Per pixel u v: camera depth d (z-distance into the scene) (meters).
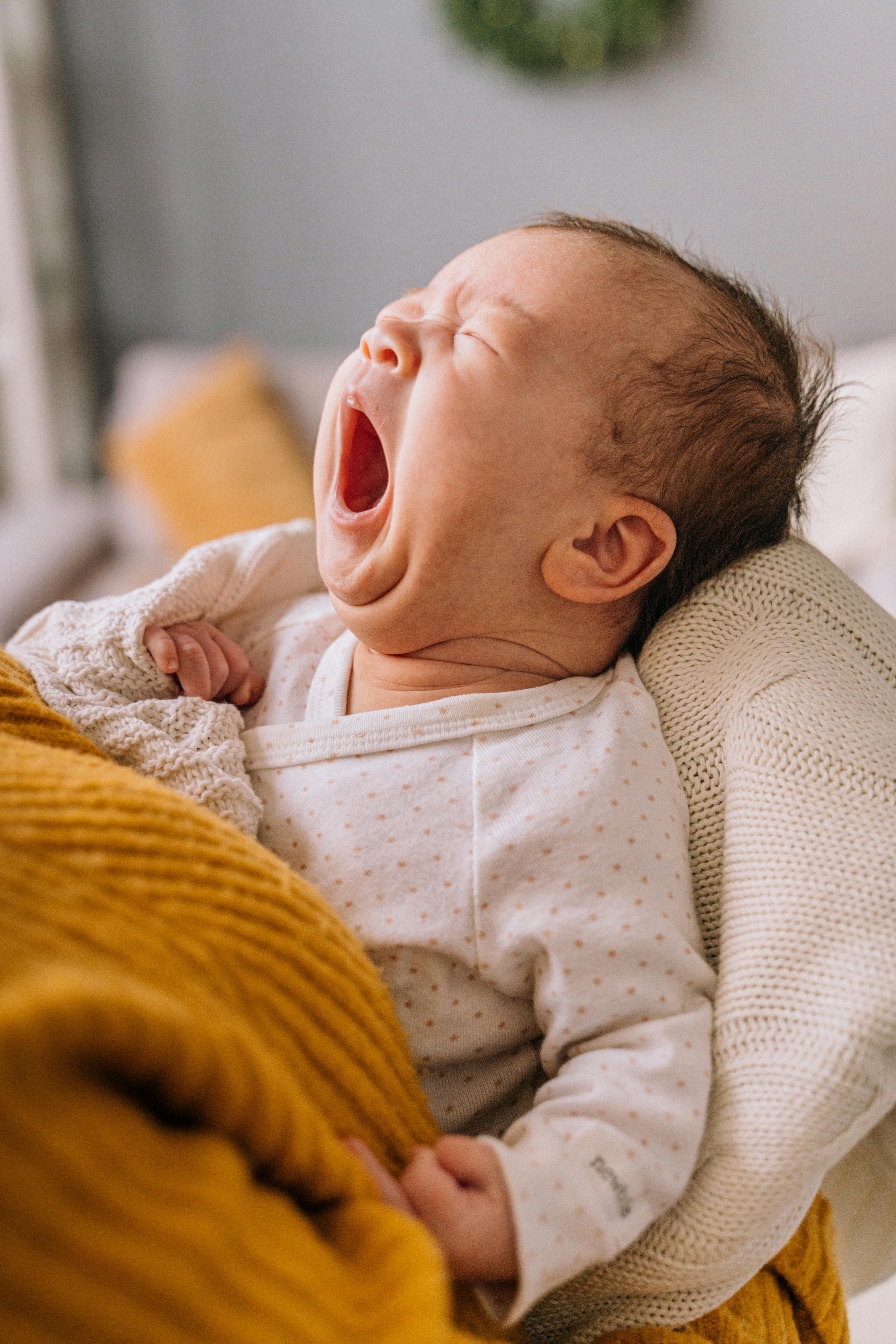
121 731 0.59
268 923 0.43
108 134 2.84
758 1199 0.50
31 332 2.63
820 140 2.58
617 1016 0.52
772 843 0.55
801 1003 0.51
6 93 2.46
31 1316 0.26
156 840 0.43
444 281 0.66
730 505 0.66
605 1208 0.46
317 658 0.69
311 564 0.76
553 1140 0.47
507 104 2.69
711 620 0.64
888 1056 0.51
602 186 2.72
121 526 2.48
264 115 2.79
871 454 2.00
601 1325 0.54
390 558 0.61
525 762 0.58
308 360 2.64
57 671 0.63
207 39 2.73
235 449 2.32
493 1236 0.43
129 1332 0.26
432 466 0.60
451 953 0.55
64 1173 0.27
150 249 2.95
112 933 0.36
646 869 0.55
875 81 2.50
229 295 2.97
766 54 2.52
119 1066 0.30
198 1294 0.28
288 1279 0.31
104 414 3.11
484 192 2.79
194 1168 0.30
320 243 2.89
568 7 2.55
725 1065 0.52
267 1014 0.41
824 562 0.66
